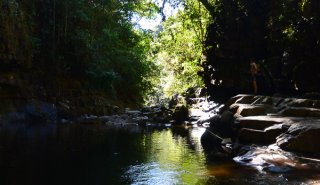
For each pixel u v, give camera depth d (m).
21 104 19.22
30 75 20.48
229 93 22.53
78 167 8.38
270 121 10.41
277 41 19.38
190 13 25.16
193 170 8.16
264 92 19.78
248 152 9.49
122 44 29.08
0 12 18.17
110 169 8.24
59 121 19.58
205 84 25.66
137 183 7.09
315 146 8.68
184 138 13.60
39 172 7.80
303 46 17.38
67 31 23.19
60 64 22.56
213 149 11.03
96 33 25.83
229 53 21.62
